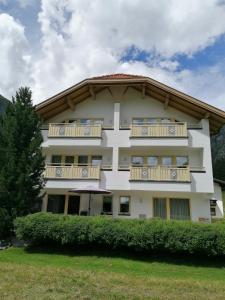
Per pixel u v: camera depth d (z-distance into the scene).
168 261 14.16
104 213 22.80
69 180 22.19
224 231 14.05
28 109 19.59
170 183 21.38
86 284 8.95
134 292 8.35
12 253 15.07
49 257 14.43
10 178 17.31
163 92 23.48
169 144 22.47
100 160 24.48
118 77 24.39
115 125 23.72
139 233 14.62
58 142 23.48
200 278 11.52
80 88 23.92
